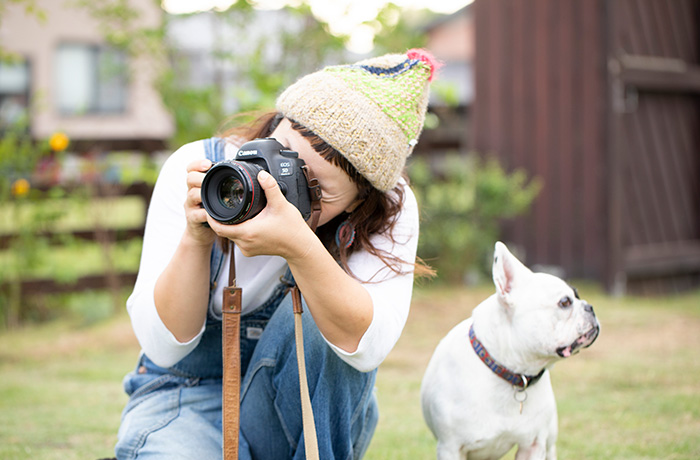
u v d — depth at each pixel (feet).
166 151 18.26
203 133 17.28
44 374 12.13
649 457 7.89
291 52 19.26
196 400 6.10
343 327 5.34
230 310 5.41
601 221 19.40
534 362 6.43
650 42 19.70
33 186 16.28
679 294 20.65
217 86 18.07
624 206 19.22
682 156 20.72
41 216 15.93
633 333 14.61
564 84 19.93
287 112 5.43
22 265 16.06
